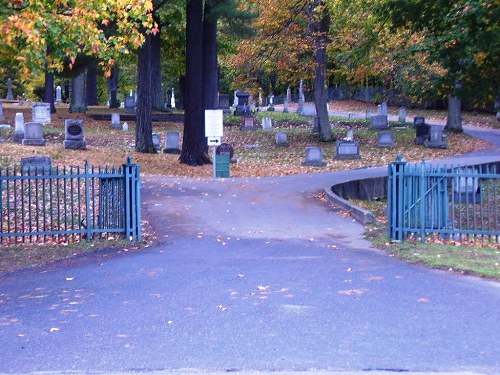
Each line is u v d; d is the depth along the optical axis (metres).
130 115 45.44
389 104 72.00
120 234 14.22
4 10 13.30
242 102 50.28
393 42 31.58
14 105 52.00
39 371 6.57
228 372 6.49
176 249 13.18
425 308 8.65
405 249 12.80
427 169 13.92
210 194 20.06
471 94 18.77
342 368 6.55
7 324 8.17
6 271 11.44
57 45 15.34
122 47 15.89
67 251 12.92
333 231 15.11
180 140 37.62
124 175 13.94
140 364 6.73
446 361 6.71
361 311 8.55
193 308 8.79
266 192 20.55
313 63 37.28
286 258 12.22
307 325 7.97
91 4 14.10
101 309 8.81
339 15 31.03
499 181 23.00
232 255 12.54
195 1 27.31
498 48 16.86
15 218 13.86
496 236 13.76
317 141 38.69
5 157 24.11
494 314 8.34
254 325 7.99
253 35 34.69
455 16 17.36
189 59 27.91
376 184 23.69
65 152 27.34
